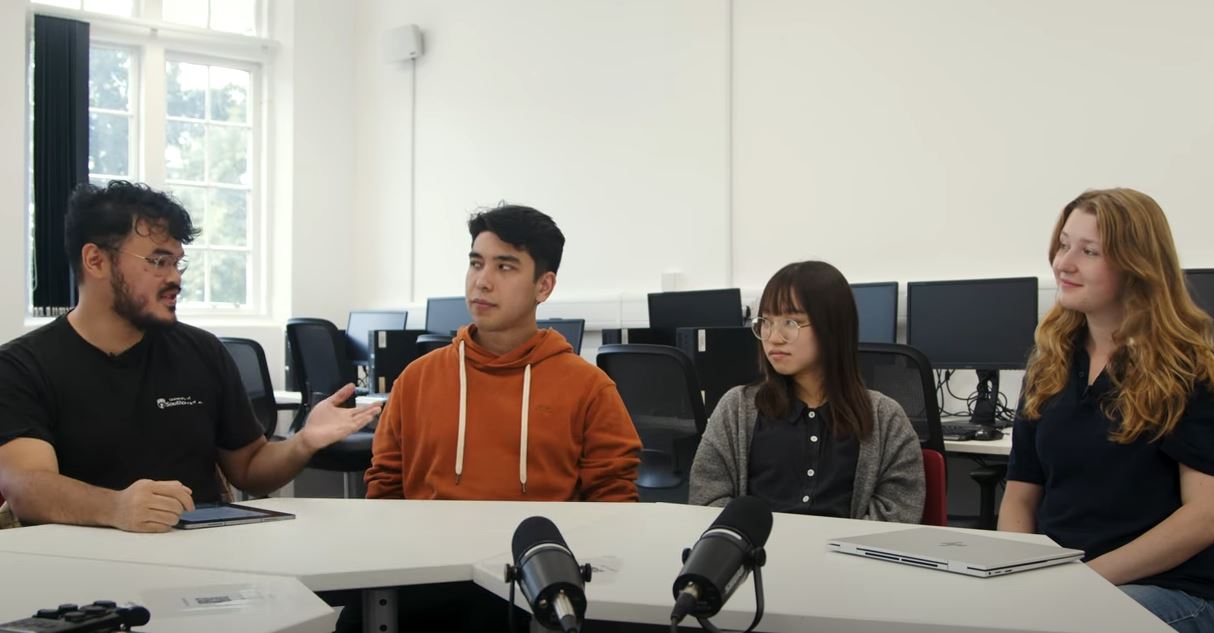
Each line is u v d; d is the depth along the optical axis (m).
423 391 2.12
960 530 1.55
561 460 2.07
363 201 7.08
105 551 1.40
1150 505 1.74
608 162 5.55
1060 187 3.85
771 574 1.26
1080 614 1.08
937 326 3.73
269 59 6.98
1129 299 1.79
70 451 1.88
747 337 3.53
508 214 2.12
